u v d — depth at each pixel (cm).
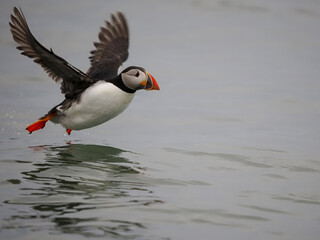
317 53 2056
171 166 1042
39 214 772
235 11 2569
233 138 1257
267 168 1048
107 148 1160
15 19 953
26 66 1862
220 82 1750
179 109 1508
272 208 845
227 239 730
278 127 1353
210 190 914
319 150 1173
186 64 1923
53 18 2359
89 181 928
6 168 978
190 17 2470
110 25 1243
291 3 2678
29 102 1509
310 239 742
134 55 1989
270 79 1784
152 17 2452
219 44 2144
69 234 715
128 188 904
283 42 2180
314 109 1512
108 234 721
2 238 695
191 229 754
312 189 937
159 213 801
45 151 1110
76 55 1928
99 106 1066
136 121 1405
